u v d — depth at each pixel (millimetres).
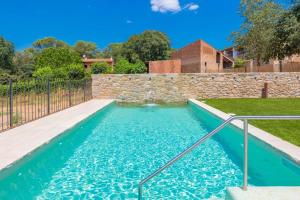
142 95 20906
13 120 9938
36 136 7230
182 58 42750
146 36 57844
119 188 4996
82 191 4855
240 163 6395
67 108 14031
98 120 12820
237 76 20547
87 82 19719
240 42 39156
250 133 7371
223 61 48062
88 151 7461
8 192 4770
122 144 8266
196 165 6266
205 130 10461
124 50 59500
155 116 14219
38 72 23328
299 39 23781
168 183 5234
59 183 5203
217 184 5180
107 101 18672
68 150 7566
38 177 5504
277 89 20344
